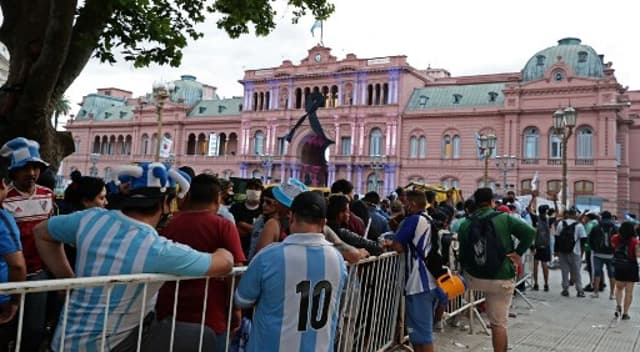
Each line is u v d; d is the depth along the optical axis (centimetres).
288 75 5525
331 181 5225
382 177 5000
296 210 356
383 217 859
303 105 5444
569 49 4422
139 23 938
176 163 6300
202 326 350
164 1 1036
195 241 380
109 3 811
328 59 5369
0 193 391
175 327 346
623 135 4353
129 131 6769
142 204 322
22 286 268
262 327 333
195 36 1087
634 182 4675
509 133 4384
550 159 4228
